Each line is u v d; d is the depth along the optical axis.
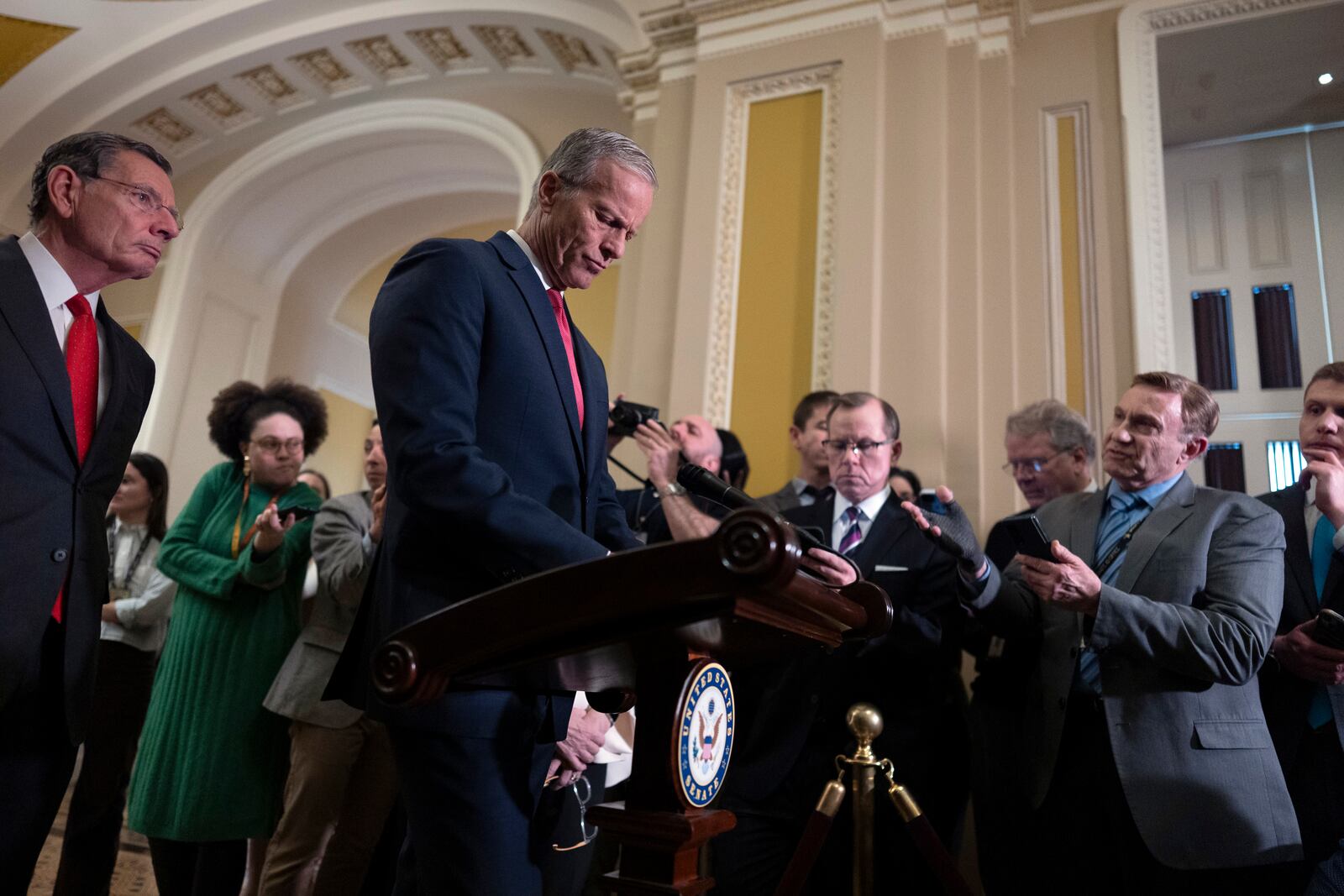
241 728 2.36
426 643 0.95
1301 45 4.14
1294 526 2.18
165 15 6.33
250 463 2.68
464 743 1.17
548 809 1.30
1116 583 2.08
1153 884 1.88
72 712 1.58
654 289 4.35
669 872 0.98
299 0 6.05
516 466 1.31
